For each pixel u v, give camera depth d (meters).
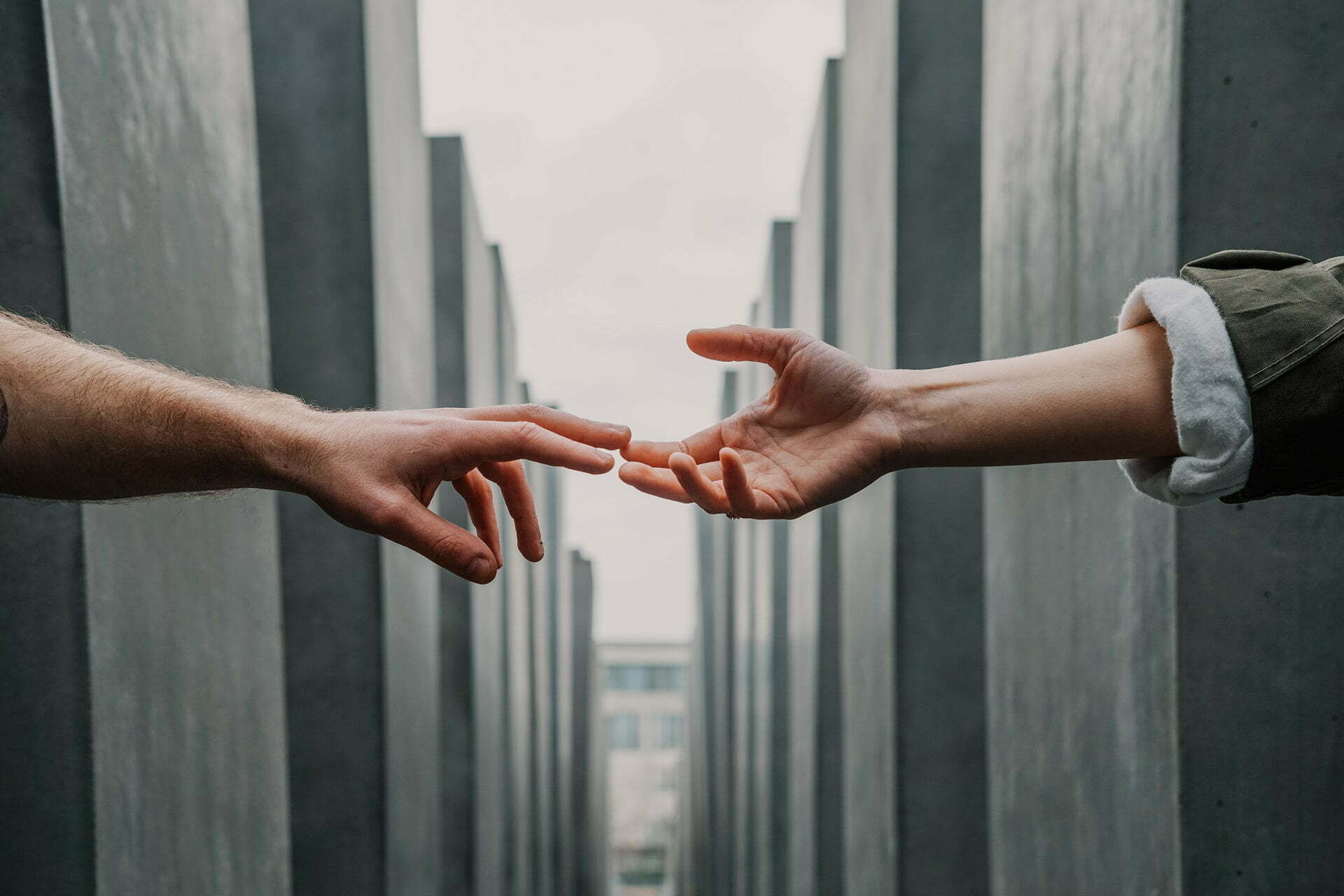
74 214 1.58
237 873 2.17
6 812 1.56
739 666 9.91
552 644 11.01
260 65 3.13
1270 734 1.62
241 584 2.23
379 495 1.05
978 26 3.49
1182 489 1.00
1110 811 1.90
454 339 5.58
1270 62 1.63
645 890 26.39
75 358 1.04
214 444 1.04
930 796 3.47
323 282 3.15
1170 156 1.65
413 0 4.12
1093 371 1.09
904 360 3.49
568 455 1.11
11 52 1.53
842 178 4.98
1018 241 2.46
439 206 5.57
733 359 1.18
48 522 1.56
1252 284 1.00
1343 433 0.95
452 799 5.06
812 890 5.30
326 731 3.17
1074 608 2.09
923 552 3.50
